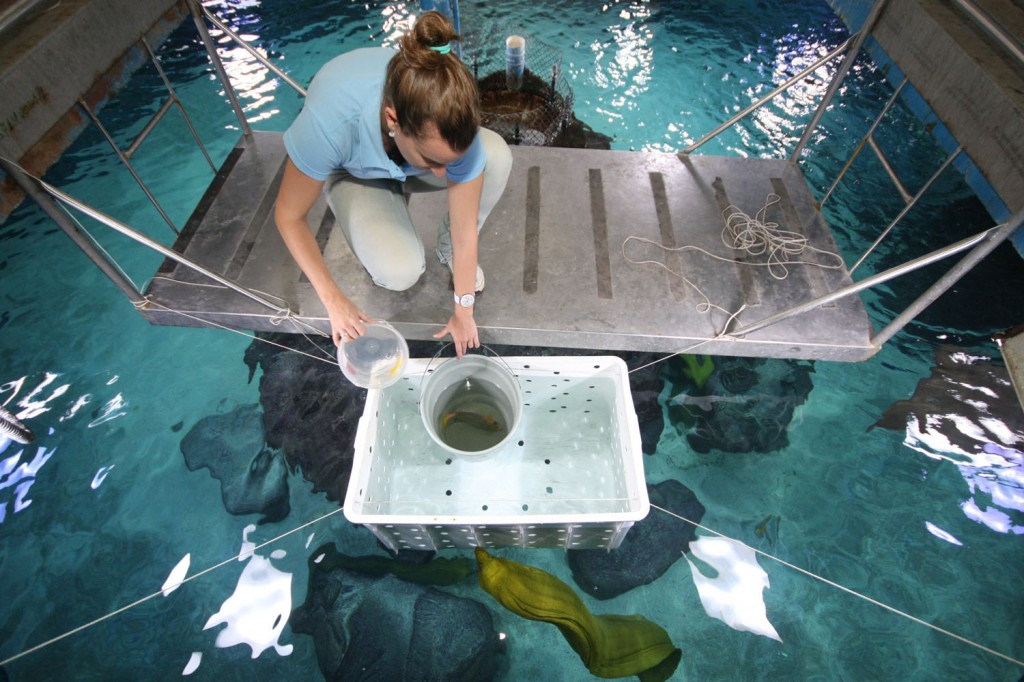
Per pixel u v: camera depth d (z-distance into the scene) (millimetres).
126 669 1854
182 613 1958
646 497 1677
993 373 2502
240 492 2205
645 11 4438
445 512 2016
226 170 2736
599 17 4379
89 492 2207
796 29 4258
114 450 2305
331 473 2250
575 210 2598
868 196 3162
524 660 1871
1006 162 1917
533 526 1764
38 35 1732
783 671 1857
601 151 2859
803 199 2682
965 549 2078
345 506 1662
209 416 2395
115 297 2764
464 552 2096
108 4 1954
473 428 2162
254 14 4316
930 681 1831
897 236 2988
